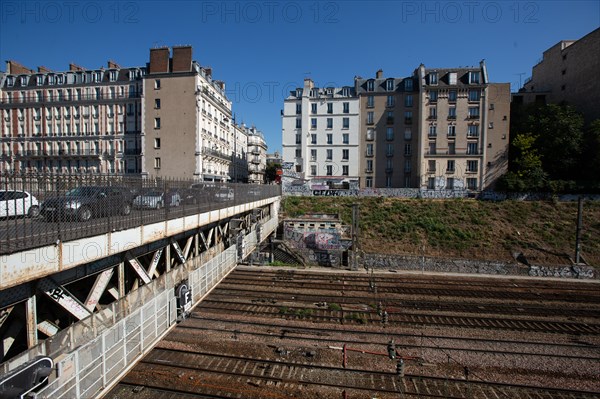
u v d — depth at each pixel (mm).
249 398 9766
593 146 40344
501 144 45938
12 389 5855
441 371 11547
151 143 42156
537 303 18594
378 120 50500
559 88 50438
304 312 16156
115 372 9195
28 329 7234
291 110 52656
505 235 30828
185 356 11812
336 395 10094
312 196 42875
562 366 11992
